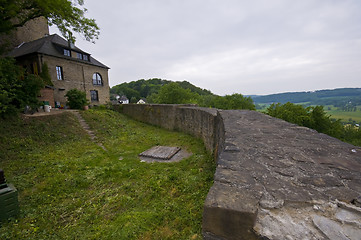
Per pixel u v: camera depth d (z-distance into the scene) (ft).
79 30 29.48
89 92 59.06
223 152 6.44
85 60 58.18
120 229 8.27
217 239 3.44
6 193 9.54
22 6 24.25
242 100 80.02
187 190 11.21
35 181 13.64
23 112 27.94
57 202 11.27
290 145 7.10
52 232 8.74
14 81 25.18
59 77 50.06
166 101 86.79
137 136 29.48
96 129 30.45
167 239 7.49
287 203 3.64
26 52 46.03
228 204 3.38
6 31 26.94
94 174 14.88
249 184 4.23
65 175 14.58
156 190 11.66
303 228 3.14
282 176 4.64
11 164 16.14
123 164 17.31
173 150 20.94
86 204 10.85
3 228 8.94
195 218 8.54
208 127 19.88
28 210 10.41
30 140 21.30
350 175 4.66
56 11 23.76
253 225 3.14
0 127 21.07
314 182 4.33
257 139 7.98
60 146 21.95
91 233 8.42
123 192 11.98
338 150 6.49
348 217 3.29
